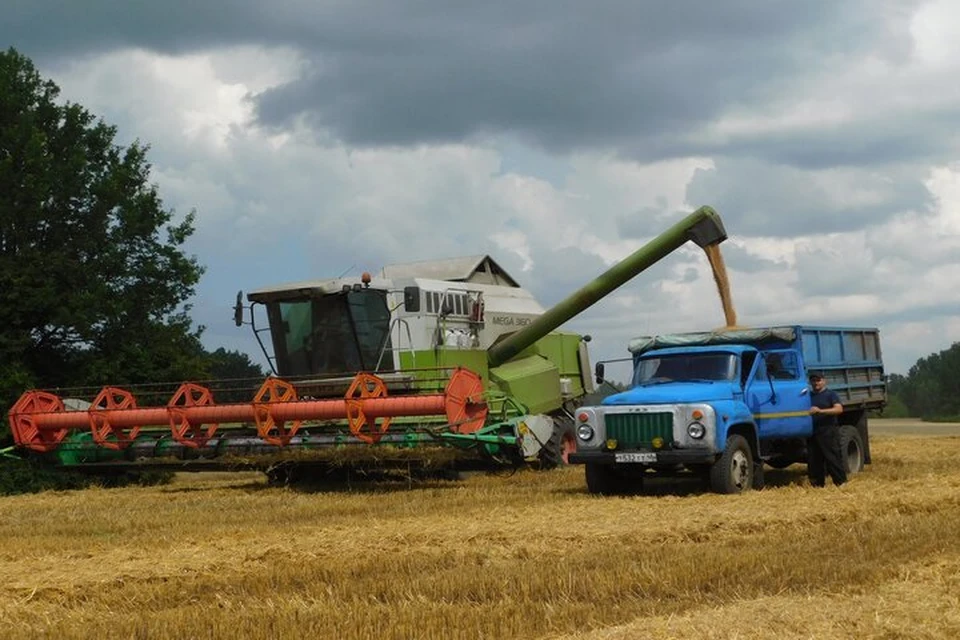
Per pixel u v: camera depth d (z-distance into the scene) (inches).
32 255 954.1
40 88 1043.3
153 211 1040.8
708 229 863.7
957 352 3983.8
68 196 987.9
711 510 538.3
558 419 882.8
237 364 1488.7
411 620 313.9
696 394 657.6
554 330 955.3
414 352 839.1
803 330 754.2
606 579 361.4
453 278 946.7
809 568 371.2
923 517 505.0
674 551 417.7
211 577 398.9
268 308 877.2
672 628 292.0
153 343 1026.7
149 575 402.0
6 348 925.8
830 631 289.7
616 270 882.8
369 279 841.5
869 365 860.6
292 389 783.1
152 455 823.7
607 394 982.4
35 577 403.5
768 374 724.0
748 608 315.3
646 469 676.7
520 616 315.0
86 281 986.1
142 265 1028.5
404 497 676.1
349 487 765.9
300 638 301.1
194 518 606.2
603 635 288.7
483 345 916.6
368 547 457.7
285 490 767.1
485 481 767.7
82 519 625.6
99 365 971.9
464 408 722.2
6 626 330.0
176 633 313.0
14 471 840.9
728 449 649.6
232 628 314.8
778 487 691.4
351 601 351.6
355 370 854.5
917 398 4323.3
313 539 483.5
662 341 750.5
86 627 324.8
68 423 821.9
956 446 1096.2
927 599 325.1
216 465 804.0
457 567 401.4
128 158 1064.8
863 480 700.0
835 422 688.4
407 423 765.3
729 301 865.5
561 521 514.3
